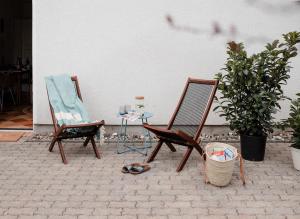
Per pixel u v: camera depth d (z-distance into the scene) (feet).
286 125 14.85
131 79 18.51
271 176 13.58
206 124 18.62
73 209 11.08
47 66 18.47
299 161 13.99
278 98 14.96
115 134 18.66
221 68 18.03
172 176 13.55
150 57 18.33
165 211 10.98
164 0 17.97
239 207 11.23
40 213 10.84
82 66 18.45
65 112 16.30
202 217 10.64
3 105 25.80
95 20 18.12
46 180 13.16
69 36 18.22
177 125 15.87
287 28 18.10
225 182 12.58
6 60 31.63
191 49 18.26
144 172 13.88
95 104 18.72
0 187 12.57
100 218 10.57
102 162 14.96
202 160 15.24
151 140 17.99
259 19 18.06
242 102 15.19
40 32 18.21
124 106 17.22
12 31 33.04
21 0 34.01
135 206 11.27
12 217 10.61
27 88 29.27
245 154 15.31
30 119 21.67
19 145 17.08
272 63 14.98
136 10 18.06
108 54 18.35
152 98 18.60
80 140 17.79
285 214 10.84
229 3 17.97
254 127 15.12
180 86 18.52
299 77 18.25
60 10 18.03
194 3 17.98
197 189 12.47
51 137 18.22
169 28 18.15
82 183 12.91
